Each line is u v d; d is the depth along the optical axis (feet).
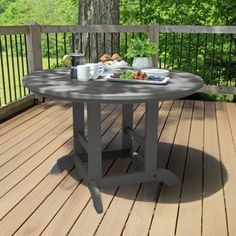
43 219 7.04
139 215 7.20
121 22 27.04
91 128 7.75
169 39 23.93
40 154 10.37
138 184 8.52
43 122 13.60
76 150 9.37
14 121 13.70
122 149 10.00
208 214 7.23
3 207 7.47
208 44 22.99
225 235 6.53
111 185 8.20
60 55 40.96
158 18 26.22
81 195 8.00
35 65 15.99
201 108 15.97
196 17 24.76
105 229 6.72
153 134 8.16
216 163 9.82
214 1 23.93
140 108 15.60
